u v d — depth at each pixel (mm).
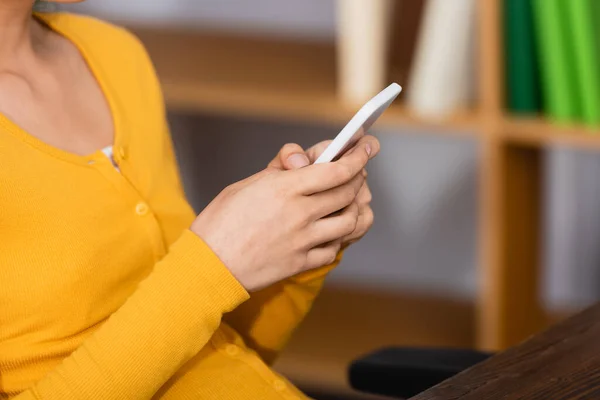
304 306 1377
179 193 1366
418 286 3018
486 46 2236
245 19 2973
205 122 3070
